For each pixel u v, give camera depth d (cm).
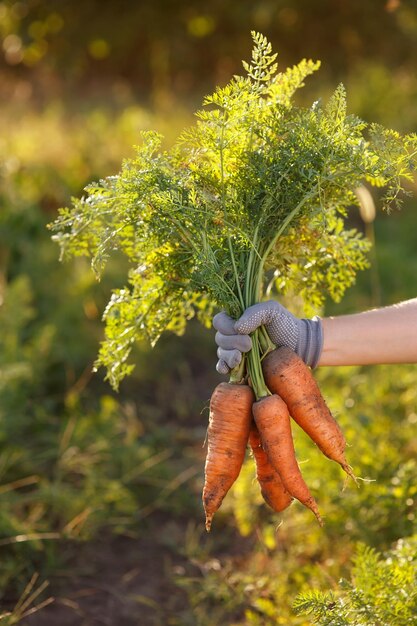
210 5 748
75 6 766
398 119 554
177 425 326
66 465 290
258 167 212
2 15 768
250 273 214
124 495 284
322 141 210
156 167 212
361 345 214
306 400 213
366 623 218
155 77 780
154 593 263
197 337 380
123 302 223
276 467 213
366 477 258
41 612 256
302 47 761
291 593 251
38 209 388
